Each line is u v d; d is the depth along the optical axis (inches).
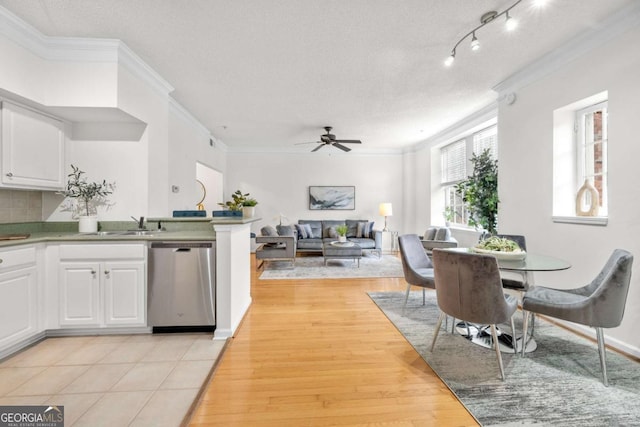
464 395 63.1
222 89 134.1
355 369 73.9
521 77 118.0
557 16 82.4
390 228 278.7
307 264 211.2
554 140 105.4
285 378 69.9
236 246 100.8
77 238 88.7
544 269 74.0
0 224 92.9
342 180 277.0
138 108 106.0
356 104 155.5
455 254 71.8
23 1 75.1
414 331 96.7
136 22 84.4
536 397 62.1
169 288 92.6
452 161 217.5
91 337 91.5
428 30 89.0
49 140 98.7
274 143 252.2
